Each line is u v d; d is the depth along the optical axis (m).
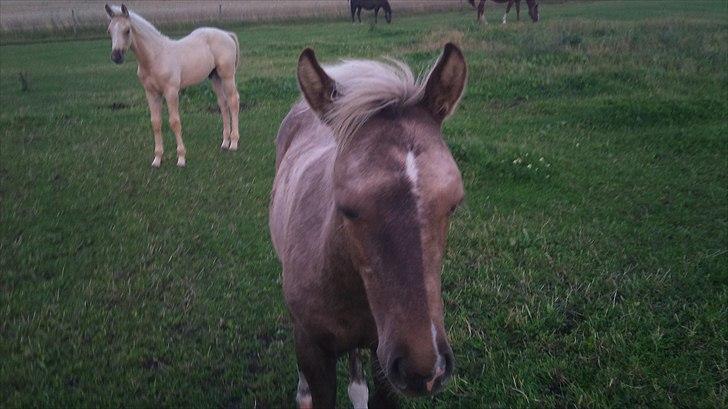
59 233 5.32
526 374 3.33
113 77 13.67
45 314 4.07
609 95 9.06
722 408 3.02
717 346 3.47
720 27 13.93
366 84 1.96
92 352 3.67
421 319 1.71
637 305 3.89
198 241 5.14
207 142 8.11
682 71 9.90
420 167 1.78
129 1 39.78
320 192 2.38
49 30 23.36
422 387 1.75
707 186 5.84
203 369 3.54
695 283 4.16
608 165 6.48
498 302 4.04
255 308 4.13
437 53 12.61
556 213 5.39
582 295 4.10
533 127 7.90
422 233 1.74
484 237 4.94
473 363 3.46
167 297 4.30
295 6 33.81
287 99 10.20
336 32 21.23
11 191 6.30
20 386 3.40
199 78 7.58
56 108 10.16
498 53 11.93
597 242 4.83
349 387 3.11
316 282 2.22
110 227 5.46
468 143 6.76
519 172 6.20
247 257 4.88
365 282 1.88
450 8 29.64
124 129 8.72
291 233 2.48
